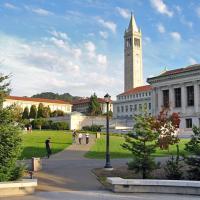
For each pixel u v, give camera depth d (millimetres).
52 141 56000
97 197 16469
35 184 17719
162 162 27766
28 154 38000
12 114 18844
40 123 119375
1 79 19109
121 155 37406
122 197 16438
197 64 115062
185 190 17359
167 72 120125
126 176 22516
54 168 26531
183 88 110188
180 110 110250
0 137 17875
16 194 17156
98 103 162000
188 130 82125
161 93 117500
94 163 29891
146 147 21172
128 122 117438
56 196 16719
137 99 173125
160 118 30734
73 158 34750
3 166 17828
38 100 188125
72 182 20906
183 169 22828
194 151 20266
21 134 18750
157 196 16750
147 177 21188
